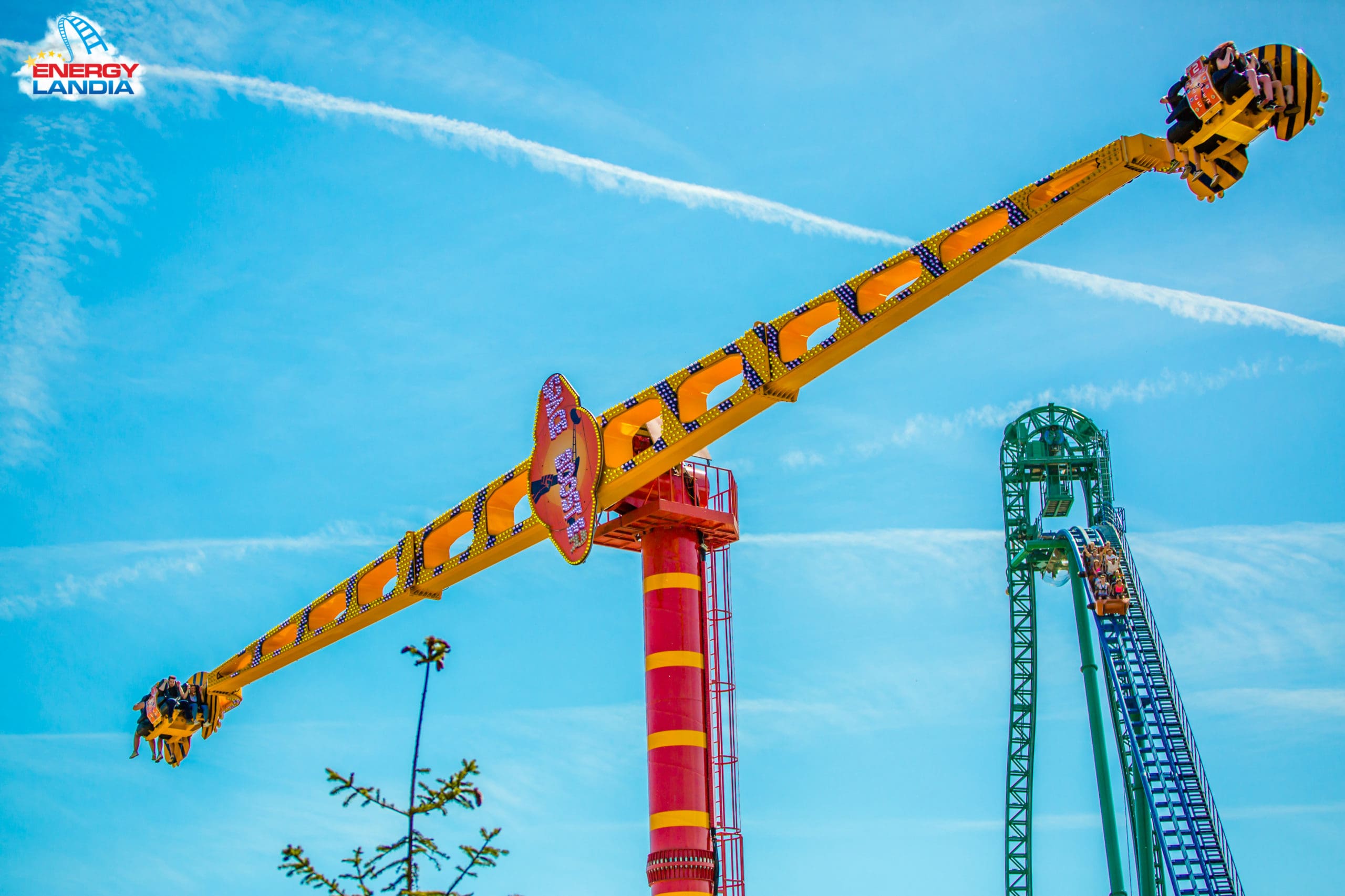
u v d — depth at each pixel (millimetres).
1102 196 33781
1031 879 93562
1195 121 31625
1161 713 72875
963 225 35562
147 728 63625
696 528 48094
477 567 50281
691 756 45031
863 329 37125
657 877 43906
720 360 40844
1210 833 66250
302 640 59156
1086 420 90375
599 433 44125
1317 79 30312
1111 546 81250
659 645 46469
